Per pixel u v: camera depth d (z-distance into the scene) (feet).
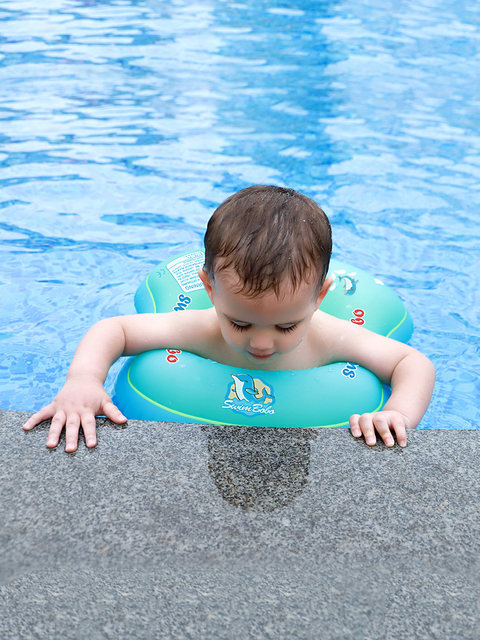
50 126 16.61
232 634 4.46
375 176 14.98
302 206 7.15
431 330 10.56
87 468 5.74
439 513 5.43
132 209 13.51
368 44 22.75
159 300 9.64
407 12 26.11
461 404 9.19
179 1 26.55
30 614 4.55
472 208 13.88
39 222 12.96
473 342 10.35
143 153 15.64
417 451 6.10
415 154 16.01
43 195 13.84
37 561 4.92
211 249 6.93
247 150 15.99
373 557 5.04
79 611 4.58
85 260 11.91
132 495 5.47
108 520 5.24
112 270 11.67
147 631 4.46
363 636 4.49
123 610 4.59
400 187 14.57
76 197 13.83
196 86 19.24
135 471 5.72
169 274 10.02
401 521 5.34
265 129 17.06
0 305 10.67
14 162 14.98
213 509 5.37
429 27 24.49
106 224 12.99
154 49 21.63
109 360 7.77
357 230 13.05
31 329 10.20
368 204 13.92
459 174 15.17
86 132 16.44
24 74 19.34
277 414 7.52
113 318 8.40
